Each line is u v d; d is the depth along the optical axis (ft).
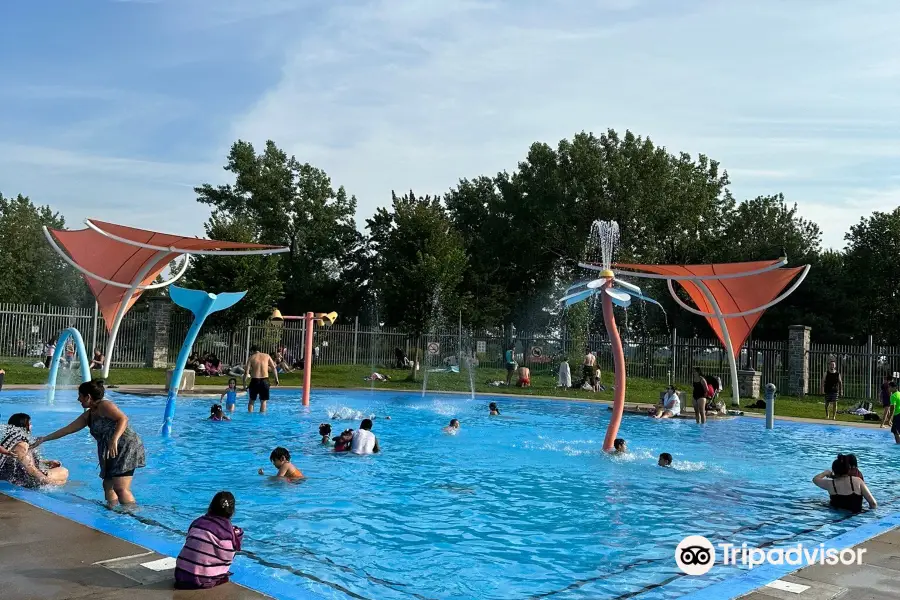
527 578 20.10
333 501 29.50
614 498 31.68
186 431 50.47
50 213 208.03
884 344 162.81
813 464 44.16
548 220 160.04
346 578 19.54
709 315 85.61
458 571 20.67
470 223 191.42
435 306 111.65
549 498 31.37
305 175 191.42
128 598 15.83
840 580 19.40
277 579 18.29
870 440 58.80
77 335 58.49
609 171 155.33
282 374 103.96
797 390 100.22
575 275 168.55
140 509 25.80
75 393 69.92
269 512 27.22
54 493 27.71
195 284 112.57
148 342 105.70
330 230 192.85
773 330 154.92
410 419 64.18
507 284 173.27
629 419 69.87
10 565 17.74
